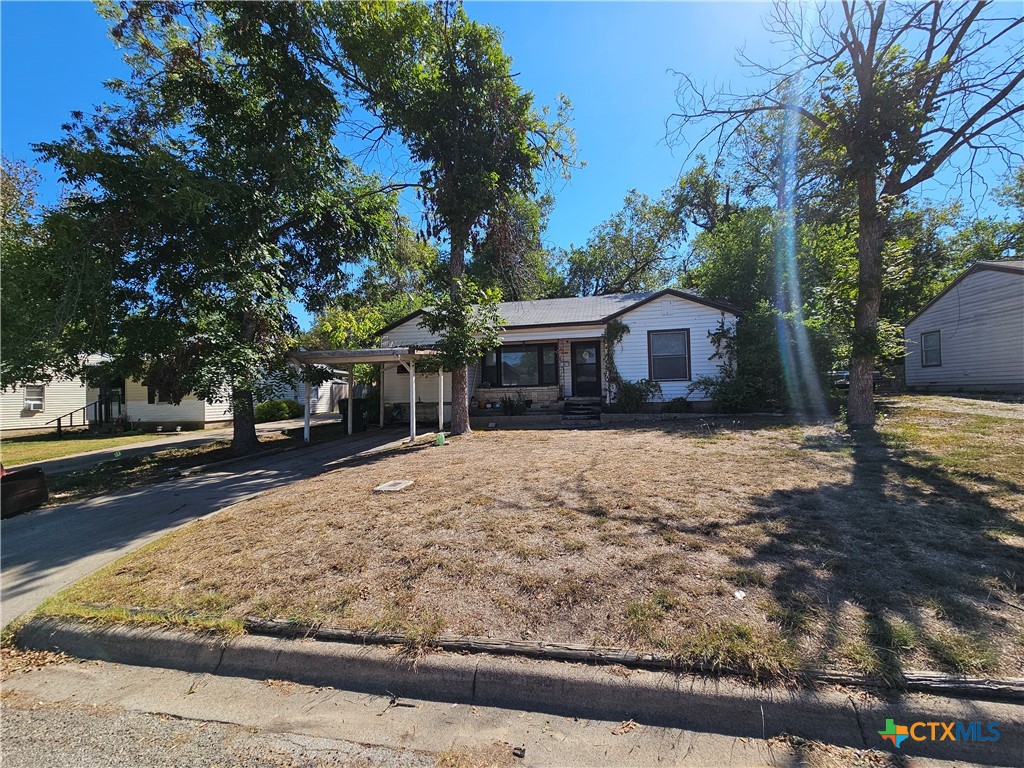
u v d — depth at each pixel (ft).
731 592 9.53
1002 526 12.34
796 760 6.32
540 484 18.75
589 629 8.64
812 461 20.72
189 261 30.35
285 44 31.83
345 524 15.11
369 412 55.21
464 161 36.09
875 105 25.95
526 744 6.89
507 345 52.08
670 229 82.94
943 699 6.69
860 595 9.19
